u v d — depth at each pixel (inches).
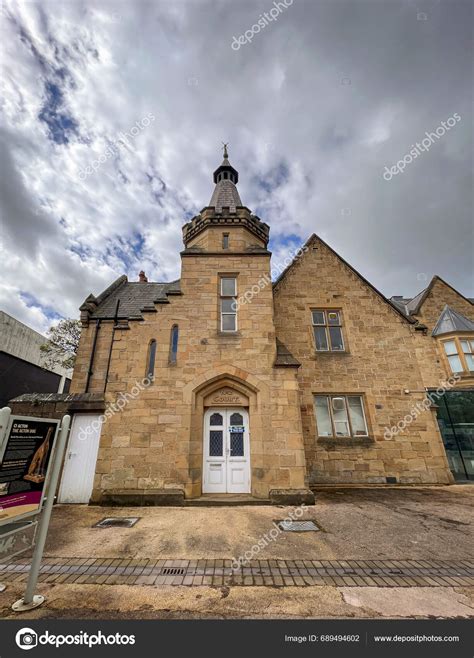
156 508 310.7
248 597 151.5
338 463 452.8
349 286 562.6
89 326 568.1
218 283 425.4
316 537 233.0
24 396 380.5
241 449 365.4
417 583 166.2
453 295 624.1
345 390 494.3
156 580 167.8
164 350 384.8
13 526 141.5
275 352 385.1
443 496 376.2
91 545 216.4
